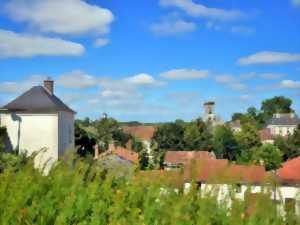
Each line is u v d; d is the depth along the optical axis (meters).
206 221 5.09
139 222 5.30
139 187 5.73
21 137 50.94
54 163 6.42
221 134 127.00
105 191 5.73
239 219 5.06
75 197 5.52
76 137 55.78
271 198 5.12
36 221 5.41
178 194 5.54
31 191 5.77
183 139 126.94
